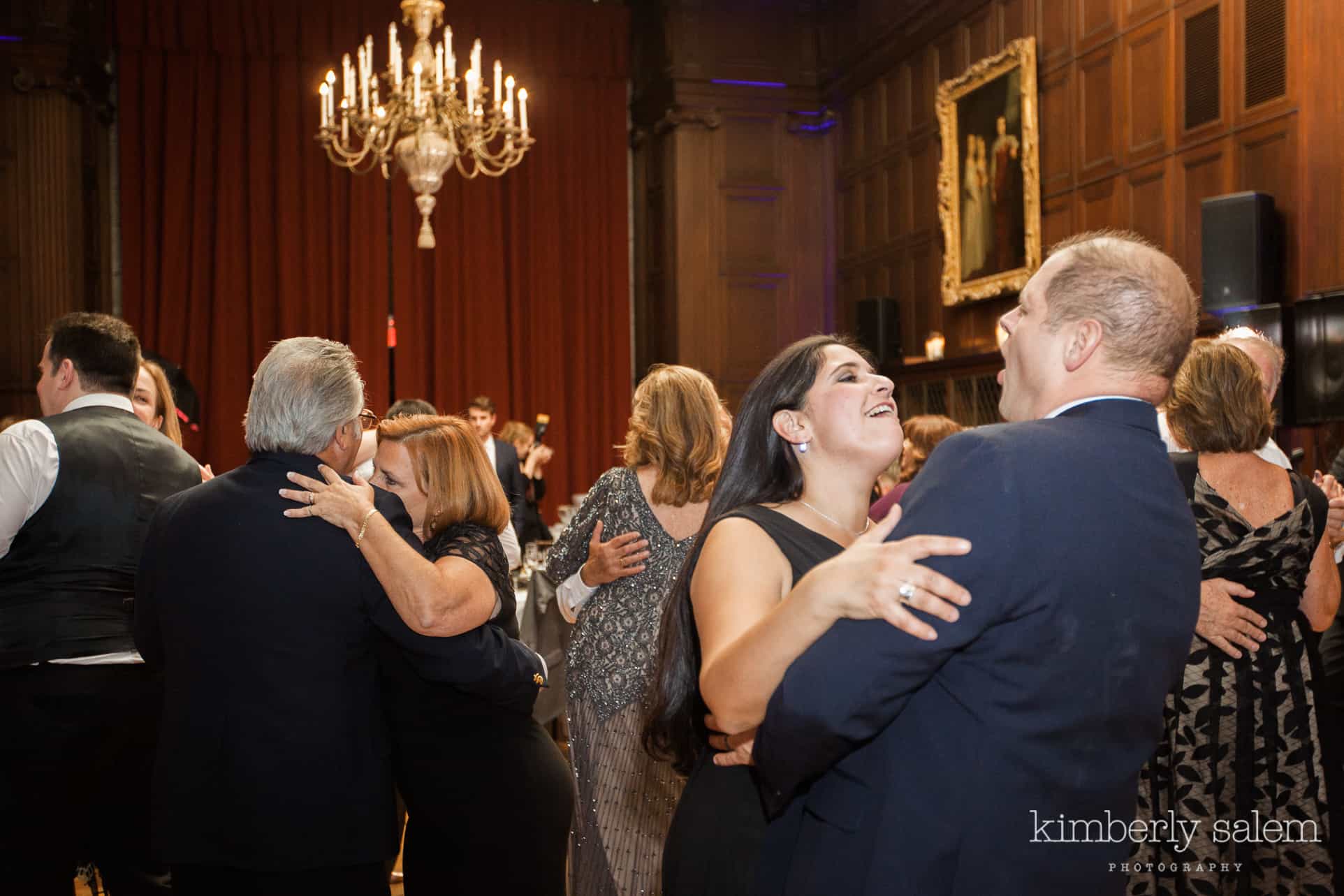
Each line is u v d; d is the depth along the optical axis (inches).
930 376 307.6
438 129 224.1
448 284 372.8
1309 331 198.7
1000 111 296.8
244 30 351.6
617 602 102.4
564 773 83.2
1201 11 235.1
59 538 90.8
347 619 72.3
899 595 41.9
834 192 388.8
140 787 100.5
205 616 71.0
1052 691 44.1
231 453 348.5
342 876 72.4
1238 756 82.4
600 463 386.0
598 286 388.2
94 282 334.6
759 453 59.9
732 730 48.9
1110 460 46.6
